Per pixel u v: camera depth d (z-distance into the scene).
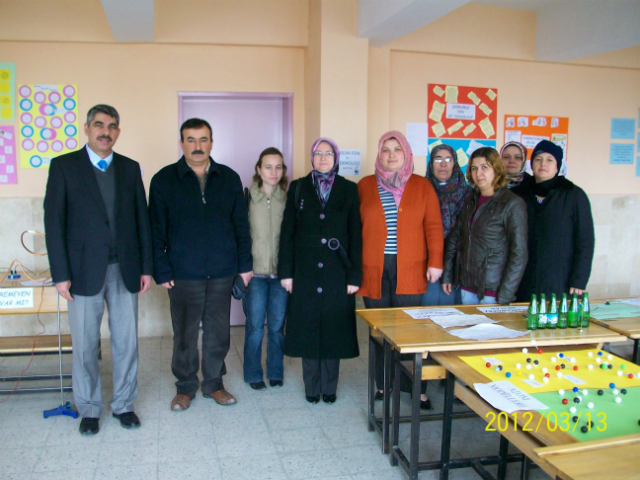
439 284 3.13
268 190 3.14
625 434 1.34
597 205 5.05
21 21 3.76
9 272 3.18
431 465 2.10
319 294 2.80
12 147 3.90
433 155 3.22
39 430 2.57
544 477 2.22
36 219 3.93
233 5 4.04
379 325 2.24
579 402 1.52
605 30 3.95
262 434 2.56
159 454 2.35
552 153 2.88
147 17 3.35
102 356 3.68
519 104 4.78
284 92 4.32
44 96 3.91
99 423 2.66
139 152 4.11
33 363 3.55
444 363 1.88
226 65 4.18
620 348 3.34
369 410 2.61
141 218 2.60
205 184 2.78
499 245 2.72
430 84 4.51
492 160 2.72
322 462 2.30
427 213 2.83
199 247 2.76
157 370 3.44
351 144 3.94
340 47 3.85
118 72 4.02
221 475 2.18
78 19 3.84
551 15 4.43
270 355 3.20
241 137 4.46
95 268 2.42
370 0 3.61
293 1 4.14
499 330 2.15
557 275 2.86
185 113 4.33
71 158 2.40
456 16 4.41
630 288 5.25
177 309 2.82
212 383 2.97
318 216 2.80
